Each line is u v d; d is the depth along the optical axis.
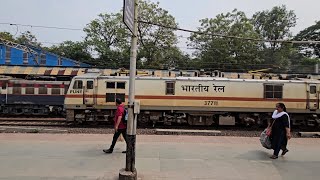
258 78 22.16
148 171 8.75
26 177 8.05
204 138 14.54
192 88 20.38
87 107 20.25
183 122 20.92
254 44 50.91
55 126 19.28
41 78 27.83
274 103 20.50
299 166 9.61
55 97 26.83
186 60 54.25
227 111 20.47
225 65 50.22
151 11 49.53
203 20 52.38
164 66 50.94
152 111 20.72
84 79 20.28
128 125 7.98
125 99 20.19
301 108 20.55
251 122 20.77
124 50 54.38
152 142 13.09
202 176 8.40
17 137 13.87
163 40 50.09
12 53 43.16
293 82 20.64
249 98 20.44
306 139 15.08
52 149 11.37
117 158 10.13
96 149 11.47
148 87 20.30
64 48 60.25
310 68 60.72
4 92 26.62
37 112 26.86
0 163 9.38
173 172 8.71
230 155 10.90
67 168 8.92
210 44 51.59
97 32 57.25
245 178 8.33
